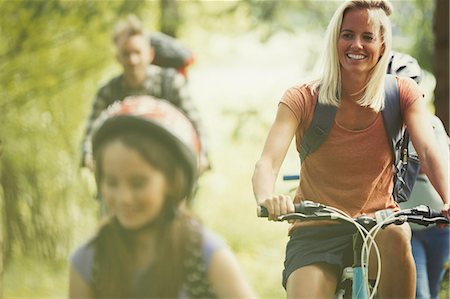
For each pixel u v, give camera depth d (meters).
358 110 6.85
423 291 8.88
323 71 6.88
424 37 16.56
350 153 6.89
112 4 17.66
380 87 6.84
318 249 6.64
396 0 16.72
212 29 18.42
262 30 18.25
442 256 9.18
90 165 10.58
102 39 17.73
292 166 17.83
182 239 5.00
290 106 6.83
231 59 18.75
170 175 4.84
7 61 17.69
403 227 6.62
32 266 16.72
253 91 18.80
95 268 5.06
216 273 5.05
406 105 6.93
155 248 5.01
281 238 17.89
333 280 6.61
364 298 6.39
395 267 6.57
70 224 17.11
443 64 13.70
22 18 17.56
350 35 6.81
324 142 6.90
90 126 10.62
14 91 17.72
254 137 18.66
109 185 4.84
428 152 6.77
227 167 18.45
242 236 17.78
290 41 18.39
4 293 16.02
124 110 4.78
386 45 6.84
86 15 17.55
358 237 6.45
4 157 17.28
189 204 5.06
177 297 5.02
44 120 17.64
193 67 18.53
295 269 6.61
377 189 6.98
